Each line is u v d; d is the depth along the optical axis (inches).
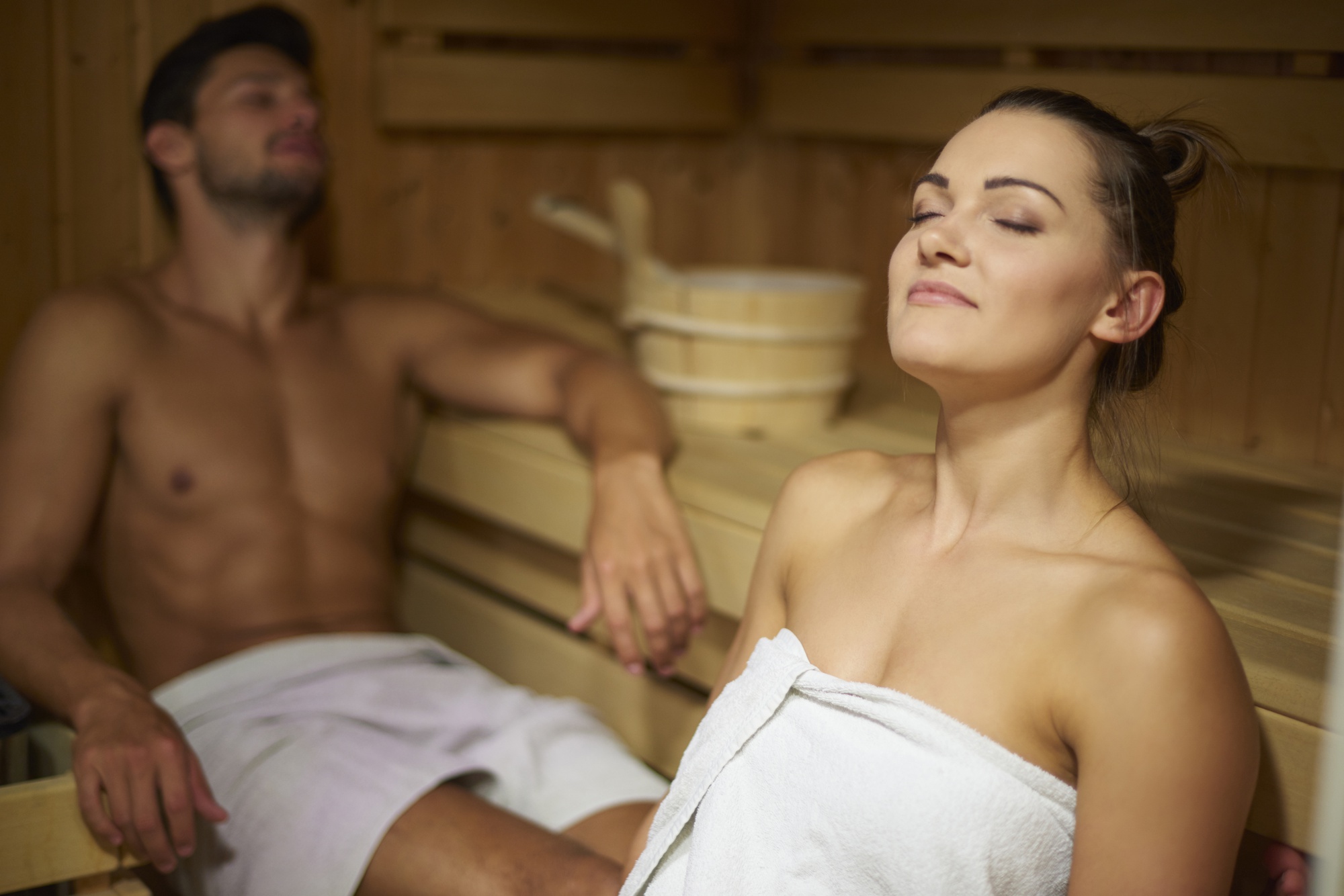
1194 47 65.0
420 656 70.0
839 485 41.6
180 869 59.2
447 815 54.8
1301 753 36.9
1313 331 62.0
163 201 73.8
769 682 36.6
